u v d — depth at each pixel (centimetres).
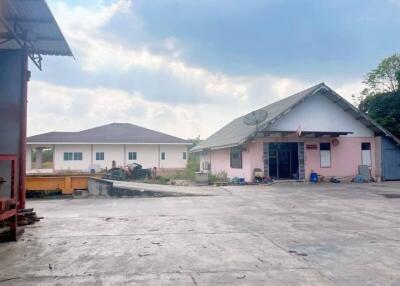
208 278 417
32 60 905
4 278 418
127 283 401
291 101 1994
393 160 2066
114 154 3002
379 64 2939
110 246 563
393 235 641
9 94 803
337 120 2020
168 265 466
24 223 739
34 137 2923
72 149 2933
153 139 3070
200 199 1205
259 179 1844
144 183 1859
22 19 723
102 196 1437
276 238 617
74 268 454
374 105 2575
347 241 595
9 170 768
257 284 398
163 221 782
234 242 588
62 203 1155
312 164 1969
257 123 1822
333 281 408
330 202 1109
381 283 403
